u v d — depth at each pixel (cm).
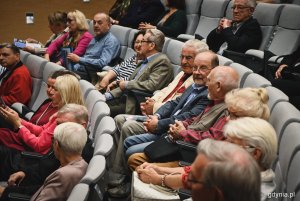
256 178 110
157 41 393
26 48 538
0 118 346
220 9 504
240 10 431
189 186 118
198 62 295
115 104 403
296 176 182
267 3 455
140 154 279
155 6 557
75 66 489
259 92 215
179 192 208
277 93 251
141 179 231
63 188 210
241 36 430
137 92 380
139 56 408
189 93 306
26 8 734
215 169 110
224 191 109
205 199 113
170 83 362
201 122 261
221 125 250
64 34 540
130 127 316
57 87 301
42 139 289
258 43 433
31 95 422
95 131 276
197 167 114
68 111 260
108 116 274
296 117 215
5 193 238
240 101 213
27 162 274
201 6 529
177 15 524
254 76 286
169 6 535
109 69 459
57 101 307
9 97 410
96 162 202
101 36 496
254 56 382
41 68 422
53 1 740
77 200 171
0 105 311
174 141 270
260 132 170
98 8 743
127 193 307
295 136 198
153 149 271
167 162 267
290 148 197
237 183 108
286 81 330
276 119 230
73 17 511
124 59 492
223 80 257
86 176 188
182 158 255
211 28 511
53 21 567
